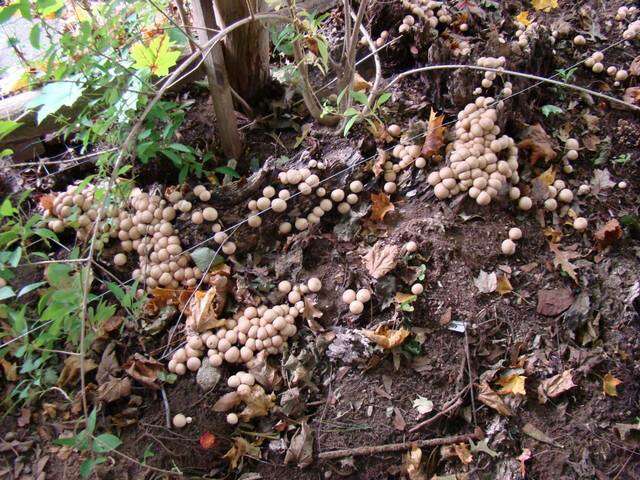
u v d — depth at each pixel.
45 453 1.06
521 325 1.16
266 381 1.10
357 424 1.08
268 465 1.06
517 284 1.19
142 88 1.09
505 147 1.24
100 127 1.09
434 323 1.15
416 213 1.25
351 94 1.16
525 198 1.24
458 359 1.13
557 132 1.36
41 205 1.25
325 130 1.36
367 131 1.33
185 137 1.33
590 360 1.12
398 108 1.37
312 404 1.10
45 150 1.37
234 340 1.13
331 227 1.28
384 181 1.30
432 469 1.06
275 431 1.08
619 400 1.10
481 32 1.51
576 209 1.27
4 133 1.01
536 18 1.57
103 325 1.14
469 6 1.53
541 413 1.09
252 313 1.14
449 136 1.28
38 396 1.11
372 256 1.19
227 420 1.08
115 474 1.04
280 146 1.37
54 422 1.08
